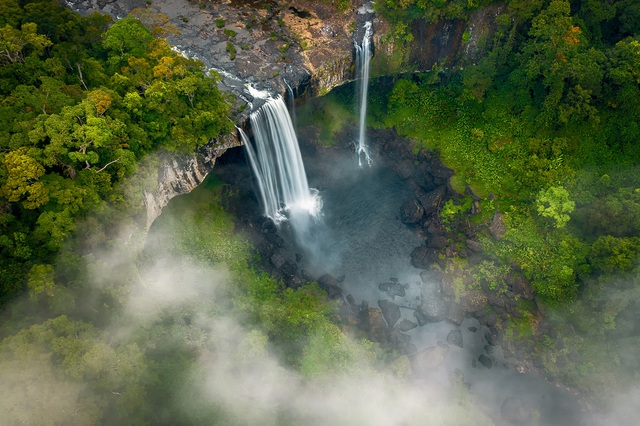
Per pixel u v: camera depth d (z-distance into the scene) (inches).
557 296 2455.7
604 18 2719.0
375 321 2490.2
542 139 2785.4
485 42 2908.5
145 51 2327.8
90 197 1801.2
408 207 2910.9
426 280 2662.4
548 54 2564.0
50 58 2086.6
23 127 1770.4
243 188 2792.8
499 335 2476.6
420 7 2800.2
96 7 2913.4
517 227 2657.5
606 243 2285.9
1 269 1624.0
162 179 2258.9
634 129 2640.3
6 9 2155.5
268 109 2630.4
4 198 1694.1
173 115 2193.7
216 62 2753.4
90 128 1788.9
